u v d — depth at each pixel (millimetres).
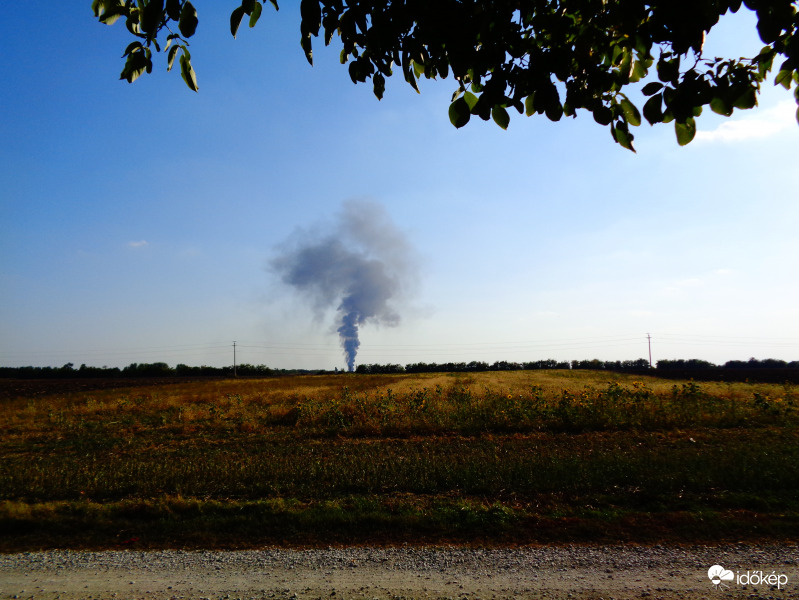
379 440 14312
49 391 41562
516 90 2695
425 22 2604
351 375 67438
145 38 2566
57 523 6738
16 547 6016
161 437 16234
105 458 12586
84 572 5141
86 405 26766
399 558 5426
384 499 7746
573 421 15430
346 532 6328
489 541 5930
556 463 9422
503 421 15852
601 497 7480
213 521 6750
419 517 6660
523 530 6203
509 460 10016
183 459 11695
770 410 15742
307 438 15094
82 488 8781
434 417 16797
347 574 4988
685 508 6938
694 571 4836
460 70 2654
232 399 26969
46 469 10414
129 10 2586
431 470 9266
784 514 6453
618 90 2809
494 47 2617
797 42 2410
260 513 7062
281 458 11422
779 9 2229
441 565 5188
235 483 8797
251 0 2516
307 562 5348
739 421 14938
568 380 45094
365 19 2689
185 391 38906
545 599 4312
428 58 2855
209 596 4500
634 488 7895
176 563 5375
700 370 61781
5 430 18453
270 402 26500
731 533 5863
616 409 16234
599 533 6027
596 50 2834
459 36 2557
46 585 4785
